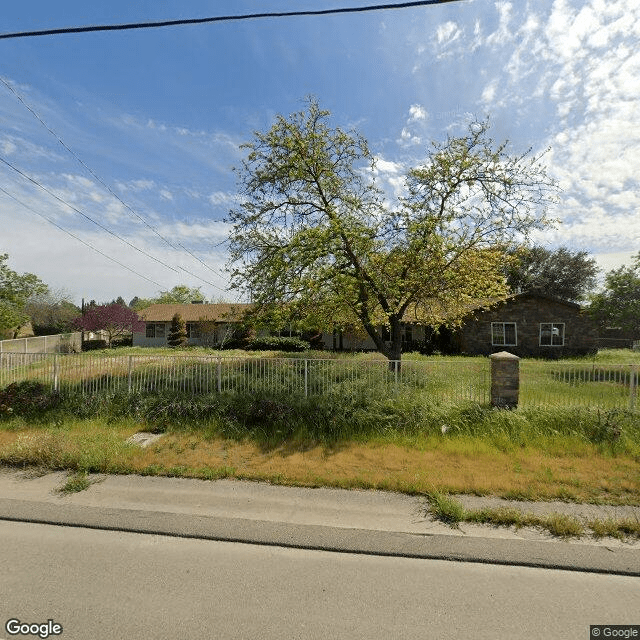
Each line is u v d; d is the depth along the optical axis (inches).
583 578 119.8
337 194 443.2
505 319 864.3
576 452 232.2
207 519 158.1
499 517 155.5
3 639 94.1
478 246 434.6
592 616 103.4
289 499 178.7
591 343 839.7
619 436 244.7
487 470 208.2
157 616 102.7
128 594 111.6
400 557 131.9
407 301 435.8
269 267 416.2
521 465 215.2
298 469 212.8
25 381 337.1
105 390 329.1
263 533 146.5
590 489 185.0
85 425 288.7
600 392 277.7
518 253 465.4
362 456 231.8
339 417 275.9
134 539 143.6
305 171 424.5
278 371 322.7
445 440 250.7
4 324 903.1
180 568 124.9
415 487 186.4
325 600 109.4
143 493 184.9
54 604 107.1
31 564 126.5
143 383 337.1
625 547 135.9
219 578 119.7
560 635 96.7
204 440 261.0
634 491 183.2
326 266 406.6
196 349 976.3
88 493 184.2
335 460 225.9
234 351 941.8
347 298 414.9
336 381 313.4
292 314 424.8
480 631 97.8
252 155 430.6
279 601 109.1
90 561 128.5
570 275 1247.5
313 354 744.3
